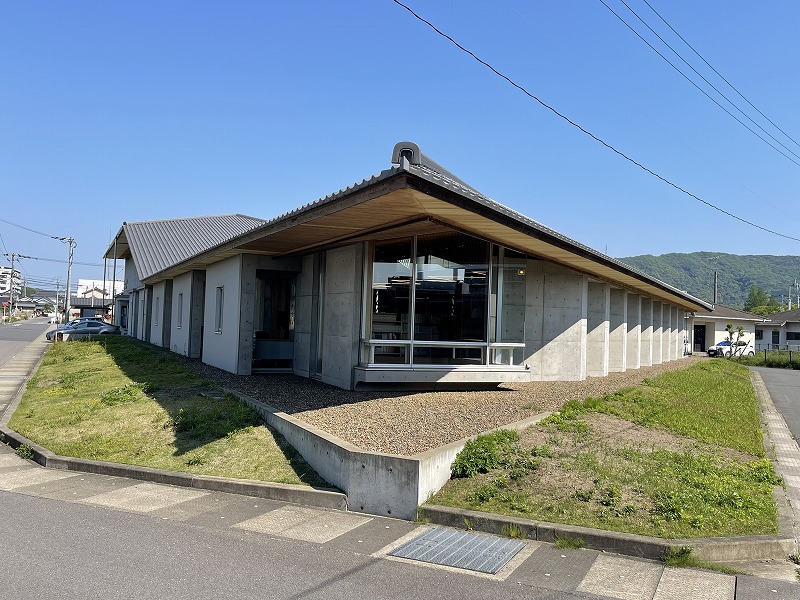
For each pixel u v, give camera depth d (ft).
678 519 19.56
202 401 37.93
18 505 22.49
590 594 15.17
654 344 89.35
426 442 25.52
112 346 84.28
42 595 14.17
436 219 32.94
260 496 23.71
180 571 15.92
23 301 481.46
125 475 26.89
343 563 16.90
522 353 45.24
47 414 39.04
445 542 18.78
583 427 29.07
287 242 43.68
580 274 52.34
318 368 47.96
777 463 29.66
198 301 67.87
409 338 40.86
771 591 15.46
